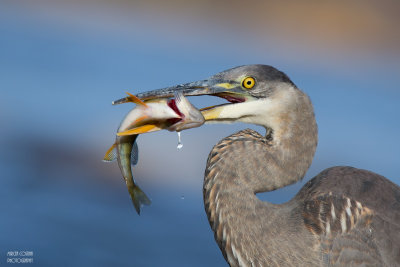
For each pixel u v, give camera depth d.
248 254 5.50
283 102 5.76
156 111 5.29
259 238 5.47
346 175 5.90
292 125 5.73
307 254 5.43
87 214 11.76
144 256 10.17
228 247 5.58
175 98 5.29
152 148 14.71
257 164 5.61
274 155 5.67
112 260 9.95
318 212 5.54
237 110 5.88
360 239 5.48
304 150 5.75
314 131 5.81
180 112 5.26
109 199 12.67
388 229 5.54
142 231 11.17
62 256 9.95
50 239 10.51
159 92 5.93
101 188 13.20
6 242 10.34
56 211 11.70
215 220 5.62
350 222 5.50
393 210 5.65
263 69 5.89
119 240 10.59
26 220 11.16
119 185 13.37
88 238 10.69
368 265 5.45
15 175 13.36
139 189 5.60
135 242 10.68
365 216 5.54
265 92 5.82
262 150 5.65
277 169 5.65
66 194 12.66
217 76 6.00
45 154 14.51
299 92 5.81
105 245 10.35
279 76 5.85
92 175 13.75
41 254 9.91
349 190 5.71
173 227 11.48
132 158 5.56
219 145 5.72
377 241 5.49
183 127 5.29
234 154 5.62
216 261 10.30
